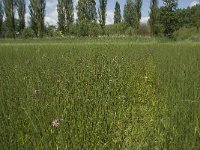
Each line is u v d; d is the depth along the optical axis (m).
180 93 9.45
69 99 7.82
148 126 7.18
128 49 28.31
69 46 36.34
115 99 8.96
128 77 13.16
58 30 83.44
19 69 13.67
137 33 75.88
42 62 17.08
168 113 7.92
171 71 14.55
